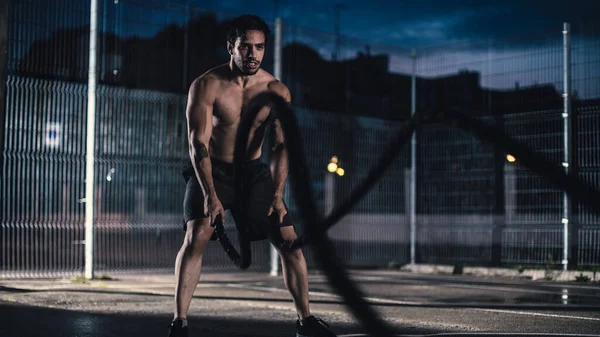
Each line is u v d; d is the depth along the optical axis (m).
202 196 3.73
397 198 13.55
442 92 12.66
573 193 1.40
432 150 13.09
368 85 13.38
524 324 5.39
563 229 10.97
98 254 10.62
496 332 4.85
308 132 12.69
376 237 13.33
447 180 12.82
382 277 11.18
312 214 1.56
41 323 4.73
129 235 10.95
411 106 13.09
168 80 11.38
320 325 3.81
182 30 11.48
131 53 10.95
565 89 10.94
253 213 3.75
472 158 12.46
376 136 13.46
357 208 13.10
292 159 1.64
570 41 10.95
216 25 11.98
